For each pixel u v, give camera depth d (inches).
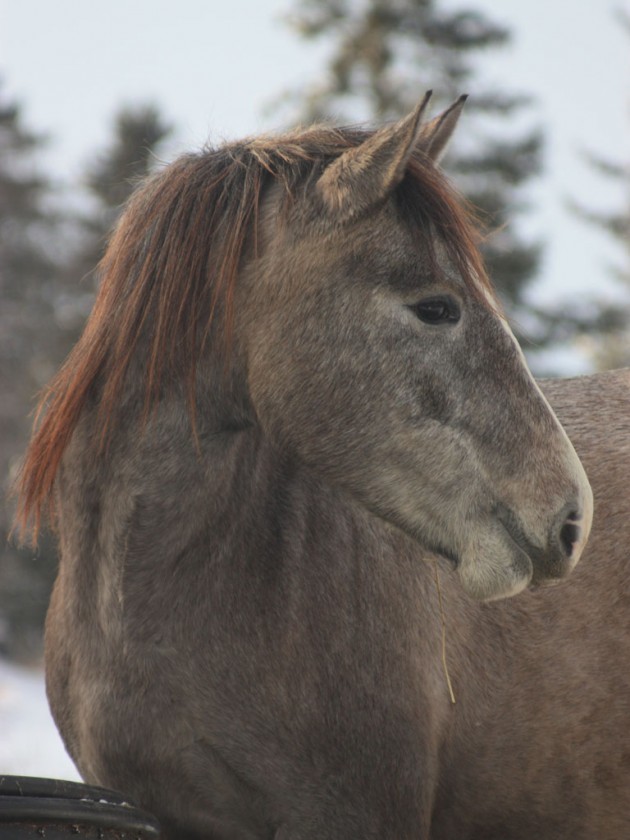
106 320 249.0
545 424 229.6
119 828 200.5
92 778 251.3
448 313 229.5
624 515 287.0
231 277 236.7
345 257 231.1
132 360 244.7
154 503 243.0
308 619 245.9
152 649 239.9
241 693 240.2
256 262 239.0
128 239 251.6
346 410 230.4
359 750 243.0
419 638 255.9
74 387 247.3
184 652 240.2
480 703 269.0
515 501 225.1
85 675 247.3
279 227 236.5
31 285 2171.5
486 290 233.9
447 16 1593.3
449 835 273.3
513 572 224.8
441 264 230.2
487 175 1530.5
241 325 240.1
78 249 1945.1
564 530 226.2
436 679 259.1
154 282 244.5
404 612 254.7
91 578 248.1
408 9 1587.1
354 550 253.9
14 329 2037.4
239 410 244.7
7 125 2888.8
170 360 241.9
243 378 241.9
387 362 228.5
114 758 242.2
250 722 239.9
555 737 271.3
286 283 234.4
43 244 2433.6
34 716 984.9
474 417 227.0
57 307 2122.3
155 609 241.3
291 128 287.9
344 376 230.1
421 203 232.1
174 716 239.0
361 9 1604.3
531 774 270.5
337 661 245.1
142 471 243.4
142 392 244.1
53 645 266.8
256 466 250.1
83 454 248.5
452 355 228.4
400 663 250.5
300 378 232.7
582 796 273.0
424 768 250.7
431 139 257.6
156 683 239.1
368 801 242.5
